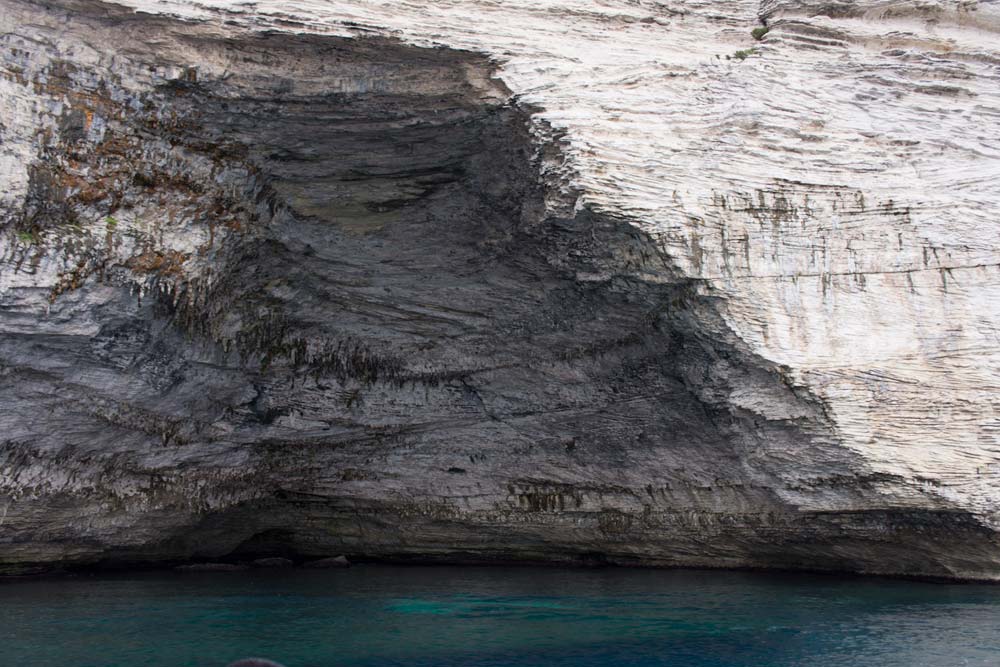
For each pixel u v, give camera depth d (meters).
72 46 11.98
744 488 14.72
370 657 9.76
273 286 14.98
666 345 13.84
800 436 13.00
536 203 13.15
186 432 15.20
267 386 15.74
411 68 12.63
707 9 15.02
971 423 12.67
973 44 14.84
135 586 14.62
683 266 12.46
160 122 12.66
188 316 13.83
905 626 10.91
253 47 12.30
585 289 13.73
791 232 12.98
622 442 15.75
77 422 13.58
